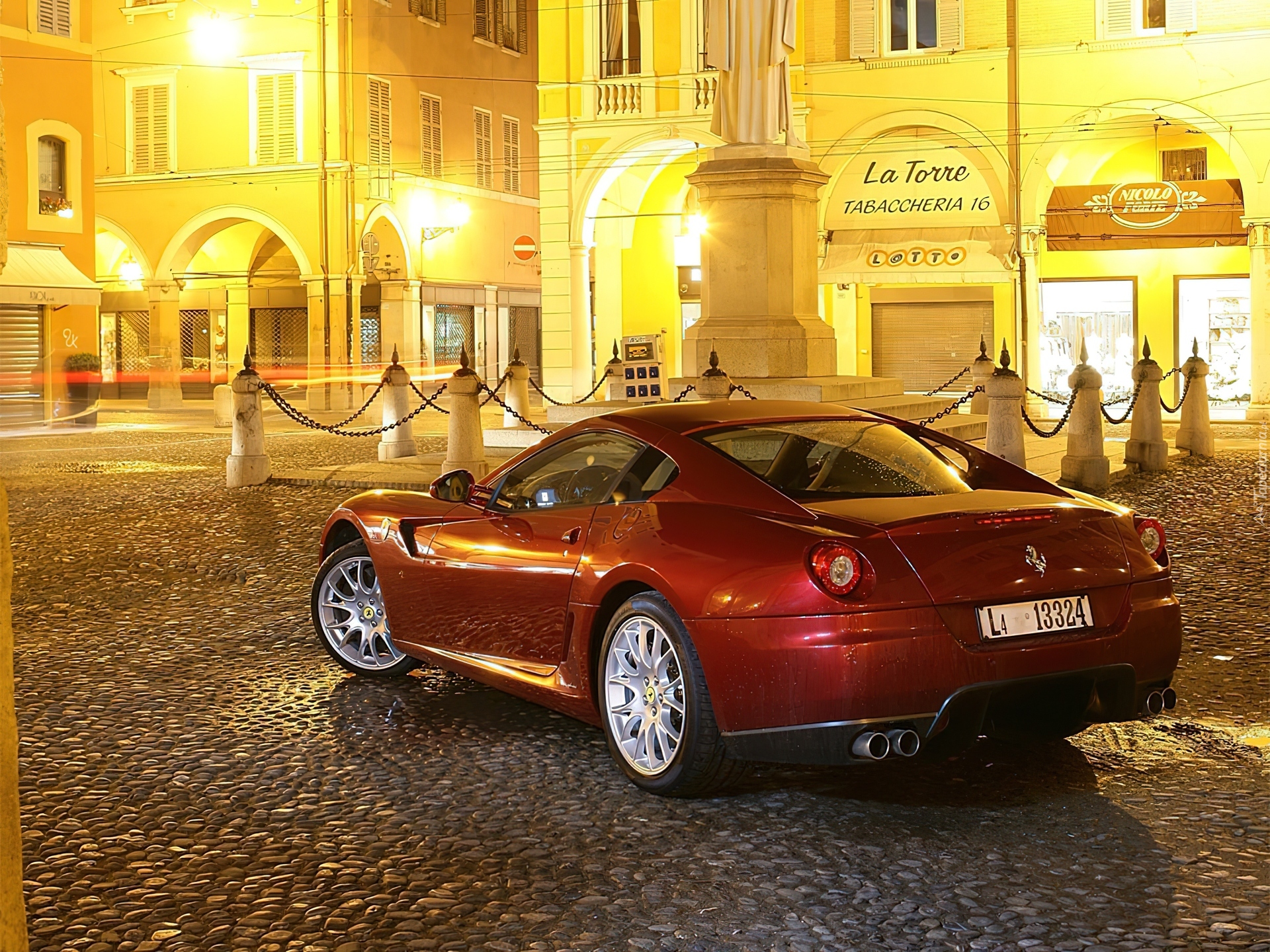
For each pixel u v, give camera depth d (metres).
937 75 29.80
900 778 5.27
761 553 4.76
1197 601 8.81
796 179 17.66
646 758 5.14
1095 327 31.45
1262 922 3.85
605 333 35.22
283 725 6.21
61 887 4.29
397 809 5.02
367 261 39.06
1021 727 5.30
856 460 5.57
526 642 5.85
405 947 3.80
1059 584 4.81
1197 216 29.95
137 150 40.97
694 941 3.80
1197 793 5.04
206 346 43.31
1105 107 28.75
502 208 45.88
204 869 4.44
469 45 43.94
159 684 7.05
